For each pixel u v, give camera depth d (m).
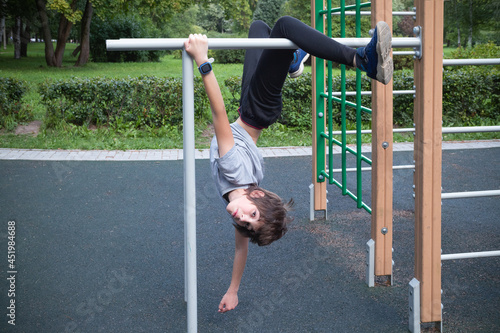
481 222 4.55
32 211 4.80
